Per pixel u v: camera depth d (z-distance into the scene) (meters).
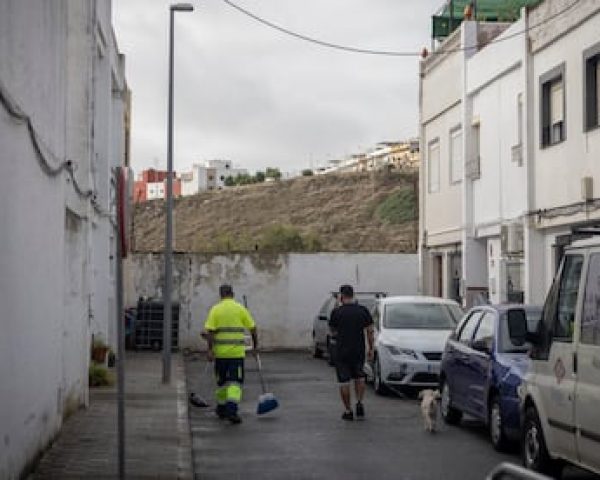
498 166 29.02
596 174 22.22
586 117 22.69
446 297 34.81
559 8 24.03
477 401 15.89
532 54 25.91
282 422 18.69
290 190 89.62
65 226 16.42
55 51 14.45
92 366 24.14
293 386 25.70
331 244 75.06
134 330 38.25
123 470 10.73
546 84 25.31
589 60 22.64
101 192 26.48
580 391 10.67
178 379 26.81
